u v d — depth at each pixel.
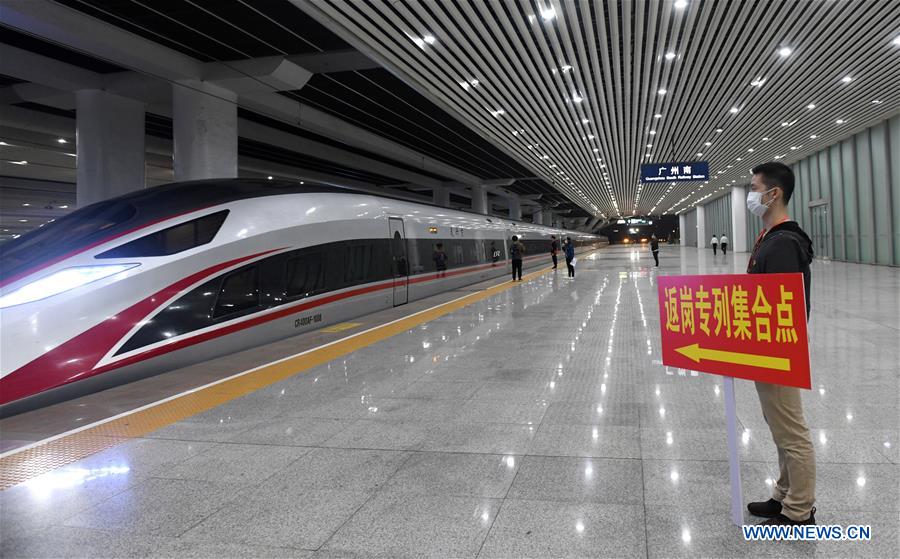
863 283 13.03
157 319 5.65
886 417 3.70
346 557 2.24
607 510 2.56
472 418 4.00
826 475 2.83
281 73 13.42
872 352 5.66
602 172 30.45
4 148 22.64
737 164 27.33
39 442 3.68
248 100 16.41
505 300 11.64
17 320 4.70
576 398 4.42
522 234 24.84
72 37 10.88
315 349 6.71
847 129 19.94
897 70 12.95
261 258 7.17
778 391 2.27
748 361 2.25
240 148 26.38
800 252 2.24
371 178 37.16
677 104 16.14
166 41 12.49
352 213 9.68
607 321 8.36
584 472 2.99
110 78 14.74
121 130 15.11
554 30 10.70
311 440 3.63
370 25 9.92
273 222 7.54
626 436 3.52
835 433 3.43
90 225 5.87
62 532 2.50
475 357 6.09
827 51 11.66
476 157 29.14
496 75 13.28
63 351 4.83
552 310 9.81
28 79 13.75
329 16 9.48
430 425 3.87
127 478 3.08
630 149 23.38
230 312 6.56
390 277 10.75
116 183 14.96
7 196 34.19
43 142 21.61
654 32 10.69
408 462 3.22
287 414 4.20
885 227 19.50
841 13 9.91
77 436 3.79
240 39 12.43
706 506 2.57
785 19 10.29
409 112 19.95
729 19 10.09
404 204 12.18
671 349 2.57
